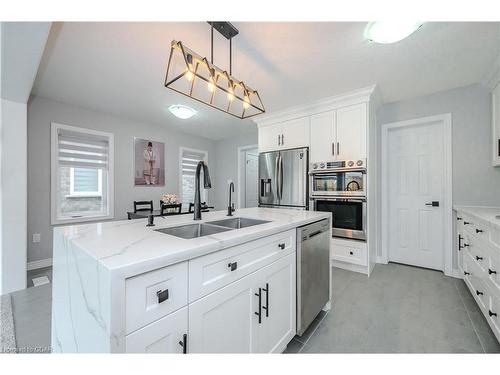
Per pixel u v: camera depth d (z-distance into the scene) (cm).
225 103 340
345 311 201
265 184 379
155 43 199
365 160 285
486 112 263
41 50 158
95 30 182
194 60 158
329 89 288
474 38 190
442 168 296
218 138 580
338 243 304
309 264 171
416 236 314
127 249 85
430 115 298
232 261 107
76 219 351
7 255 235
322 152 323
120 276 67
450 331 171
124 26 177
